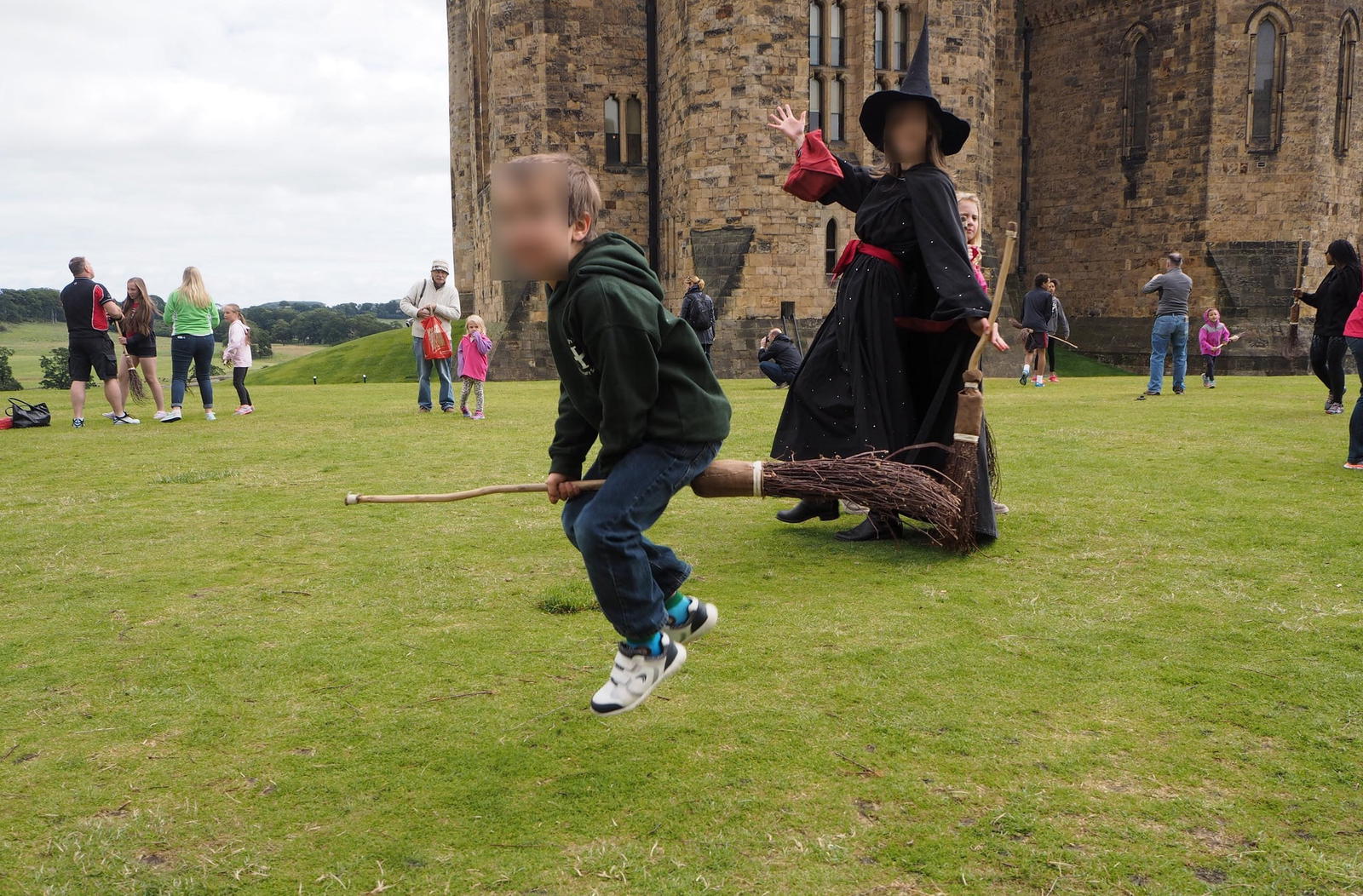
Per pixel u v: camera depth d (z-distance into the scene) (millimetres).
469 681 3627
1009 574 4949
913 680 3545
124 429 12688
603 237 2889
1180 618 4168
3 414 15070
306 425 12898
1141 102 37531
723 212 31828
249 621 4383
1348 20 33938
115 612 4531
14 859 2467
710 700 3398
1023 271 42281
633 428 2846
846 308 5676
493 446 10258
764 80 31312
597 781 2838
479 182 41656
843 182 5883
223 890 2324
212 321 13922
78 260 13016
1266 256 34188
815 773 2861
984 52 34125
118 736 3189
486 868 2408
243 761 3000
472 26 41406
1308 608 4250
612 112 37375
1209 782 2764
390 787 2830
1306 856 2387
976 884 2295
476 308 42875
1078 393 17734
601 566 2914
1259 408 13359
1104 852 2422
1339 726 3092
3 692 3570
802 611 4383
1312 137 33688
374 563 5430
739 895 2268
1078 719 3191
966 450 5223
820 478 3572
